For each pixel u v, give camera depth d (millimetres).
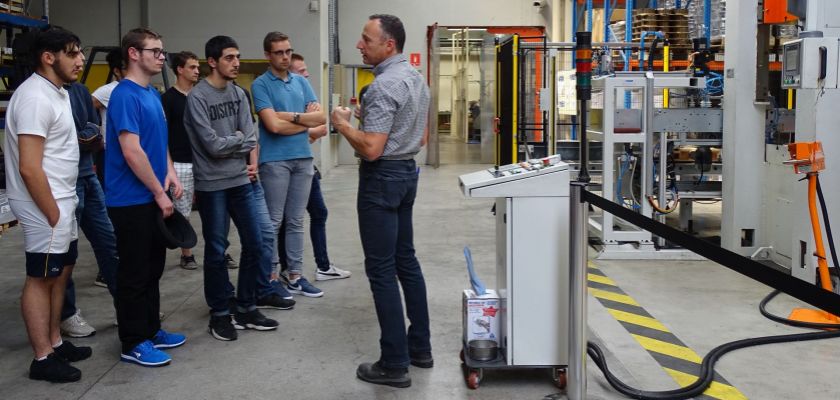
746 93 6484
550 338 3557
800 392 3689
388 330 3631
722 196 6852
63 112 3619
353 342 4305
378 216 3566
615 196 7602
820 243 4805
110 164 3822
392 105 3449
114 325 4648
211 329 4410
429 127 15555
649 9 9172
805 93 5445
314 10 12508
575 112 9633
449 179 13203
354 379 3746
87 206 4555
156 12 12305
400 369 3652
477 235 7871
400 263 3820
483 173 3789
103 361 3998
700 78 6566
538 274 3525
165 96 5363
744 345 4312
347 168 15117
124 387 3645
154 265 4082
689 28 9977
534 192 3467
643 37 8336
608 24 11562
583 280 3287
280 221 5082
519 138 9031
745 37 6434
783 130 6520
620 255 6676
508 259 3516
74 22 12133
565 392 3568
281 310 4949
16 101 3504
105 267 4664
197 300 5246
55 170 3592
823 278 4816
